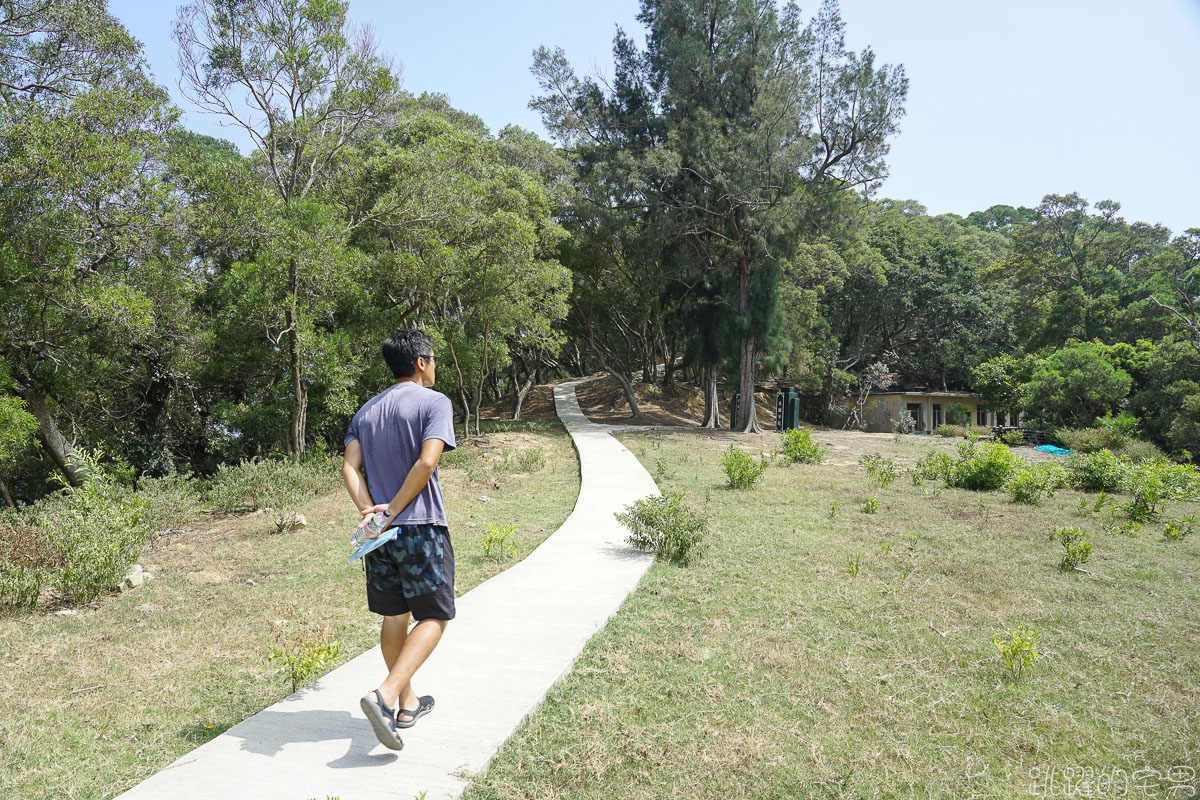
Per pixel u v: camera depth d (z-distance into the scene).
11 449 11.97
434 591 2.96
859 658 4.40
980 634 4.89
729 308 25.89
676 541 6.96
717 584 6.10
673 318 29.25
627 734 3.34
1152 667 4.33
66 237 11.80
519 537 8.32
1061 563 6.81
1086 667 4.33
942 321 40.16
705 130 23.64
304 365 15.06
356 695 3.70
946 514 9.69
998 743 3.35
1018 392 30.69
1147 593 6.00
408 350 3.26
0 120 11.24
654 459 16.28
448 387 21.11
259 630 5.05
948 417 36.53
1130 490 11.70
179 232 13.06
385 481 3.05
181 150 13.92
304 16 14.23
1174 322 34.12
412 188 16.38
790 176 23.59
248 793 2.70
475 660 4.16
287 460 12.38
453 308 22.55
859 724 3.51
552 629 4.74
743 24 23.83
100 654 4.59
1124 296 40.09
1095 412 27.11
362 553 2.86
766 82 23.89
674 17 25.38
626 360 37.56
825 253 32.50
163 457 18.36
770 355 26.77
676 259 25.78
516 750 3.17
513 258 18.92
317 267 13.79
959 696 3.85
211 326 16.09
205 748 3.09
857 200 25.39
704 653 4.43
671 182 25.06
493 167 20.89
